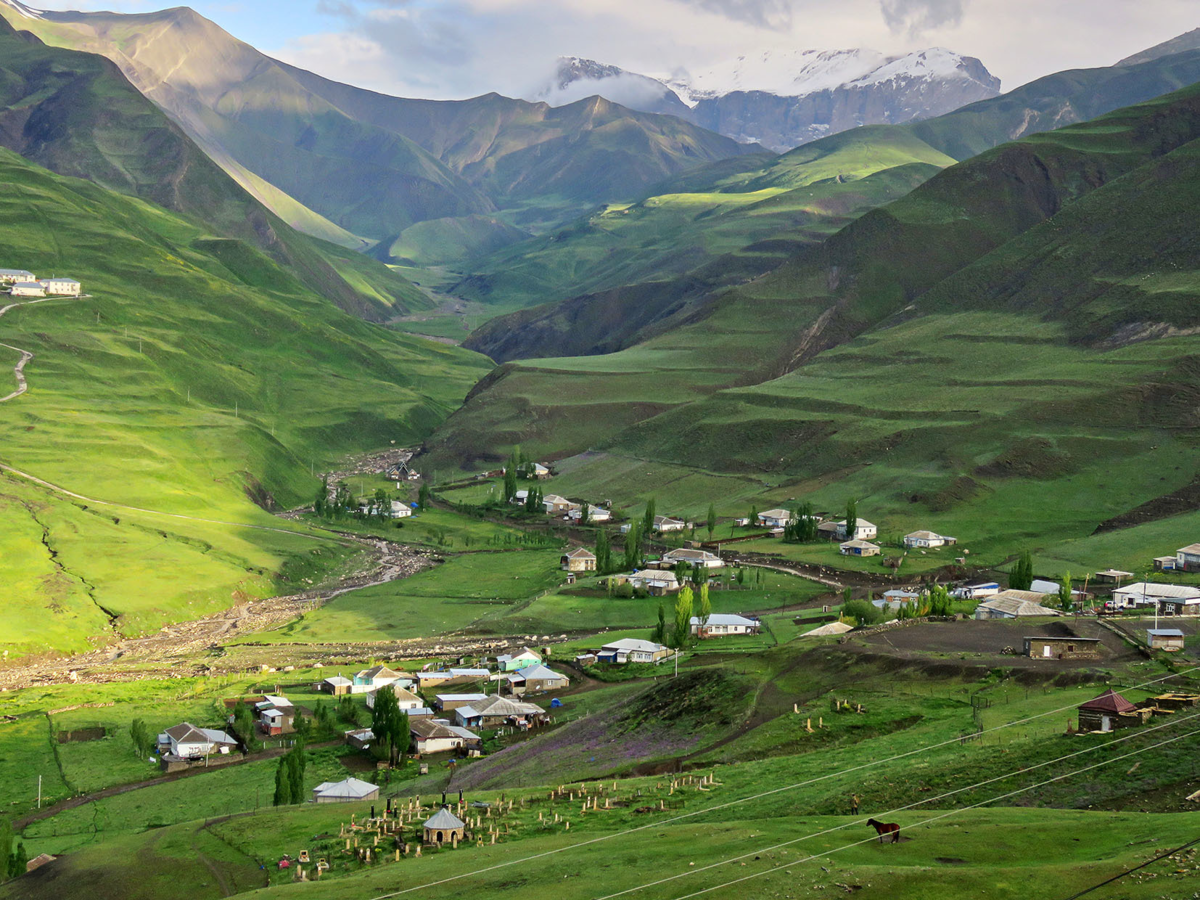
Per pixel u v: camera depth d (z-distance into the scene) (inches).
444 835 4092.0
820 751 4736.7
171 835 4571.9
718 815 3937.0
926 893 2694.4
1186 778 3521.2
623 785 4643.2
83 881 4094.5
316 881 3700.8
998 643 6156.5
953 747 4340.6
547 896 3024.1
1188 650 5871.1
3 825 4500.5
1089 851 2923.2
